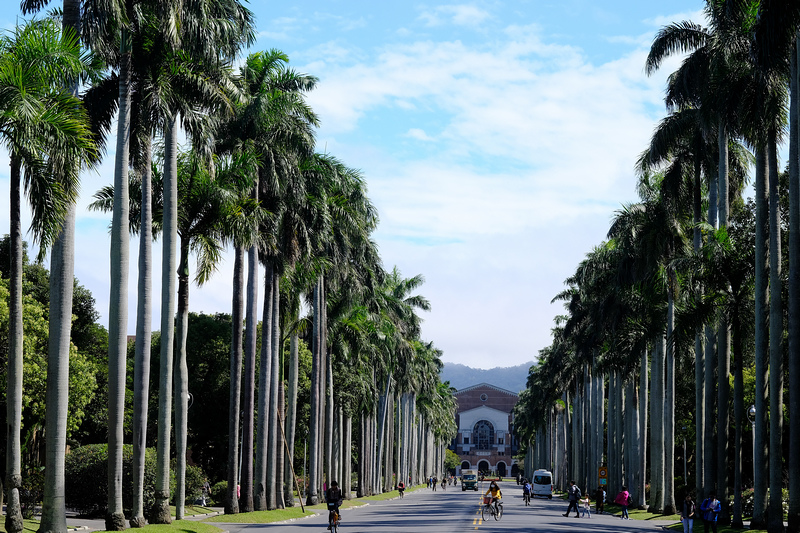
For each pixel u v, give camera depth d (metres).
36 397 38.00
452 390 182.62
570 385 101.06
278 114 38.09
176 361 30.77
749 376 64.31
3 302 35.91
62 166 19.91
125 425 60.94
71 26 23.20
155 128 27.47
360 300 61.75
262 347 41.69
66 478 37.78
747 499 44.34
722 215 37.16
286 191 40.16
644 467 54.88
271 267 42.38
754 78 30.73
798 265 27.67
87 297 58.22
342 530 31.23
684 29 38.75
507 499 83.00
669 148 40.91
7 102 18.91
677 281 44.47
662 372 50.25
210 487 58.62
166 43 26.61
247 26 30.33
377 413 92.25
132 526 25.69
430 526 34.09
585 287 67.25
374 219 53.53
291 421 51.03
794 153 28.12
